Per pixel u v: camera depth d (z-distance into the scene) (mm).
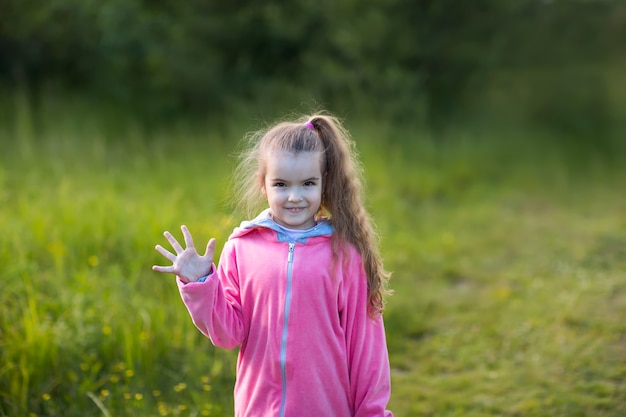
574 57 13539
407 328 5141
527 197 8898
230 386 4078
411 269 6277
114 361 4031
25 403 3639
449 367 4629
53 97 9859
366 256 2574
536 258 6578
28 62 10867
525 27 13055
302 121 2875
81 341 3992
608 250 6734
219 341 2475
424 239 7059
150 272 5023
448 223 7715
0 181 6293
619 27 13586
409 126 11000
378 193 8016
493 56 12719
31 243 5020
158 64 10938
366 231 2609
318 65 11211
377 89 11227
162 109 10680
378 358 2559
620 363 4492
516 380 4391
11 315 4055
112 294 4520
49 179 6754
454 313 5422
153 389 3949
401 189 8523
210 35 11203
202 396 3932
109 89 10789
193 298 2389
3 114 8859
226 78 11258
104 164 7617
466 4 12461
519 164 10211
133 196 6527
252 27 11336
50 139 7879
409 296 5684
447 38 12516
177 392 3945
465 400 4199
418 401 4223
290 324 2447
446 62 12633
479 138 11023
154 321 4266
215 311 2406
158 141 8859
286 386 2453
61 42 10961
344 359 2512
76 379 3820
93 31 10891
